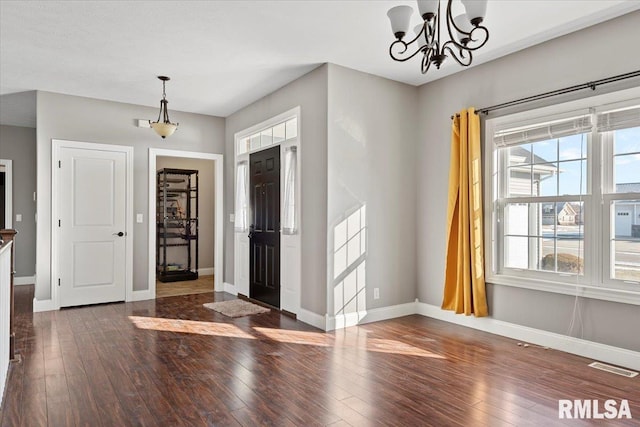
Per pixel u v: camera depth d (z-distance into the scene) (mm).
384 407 2383
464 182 3984
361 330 3973
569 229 3408
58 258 4867
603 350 3119
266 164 5117
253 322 4266
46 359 3137
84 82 4527
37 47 3605
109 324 4176
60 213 4887
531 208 3684
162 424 2182
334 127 4008
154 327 4062
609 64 3102
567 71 3348
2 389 2410
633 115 2979
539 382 2736
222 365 3029
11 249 3041
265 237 5121
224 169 6148
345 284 4082
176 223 7473
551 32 3326
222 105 5504
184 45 3580
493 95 3902
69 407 2363
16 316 4500
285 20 3135
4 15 3033
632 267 3049
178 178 7625
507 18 3080
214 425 2170
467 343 3566
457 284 4043
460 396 2527
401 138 4559
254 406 2387
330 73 3994
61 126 4910
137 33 3346
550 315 3465
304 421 2217
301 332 3895
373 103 4316
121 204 5285
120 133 5297
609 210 3162
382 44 3564
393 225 4484
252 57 3848
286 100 4637
